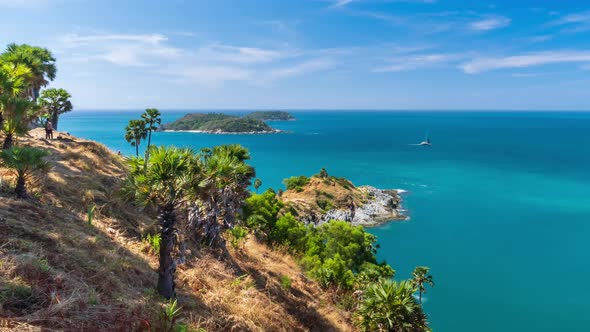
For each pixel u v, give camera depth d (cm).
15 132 1952
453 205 12219
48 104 4778
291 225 4109
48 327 748
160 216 1261
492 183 15712
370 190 12688
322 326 2155
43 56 4409
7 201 1338
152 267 1503
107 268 1188
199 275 1711
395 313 2386
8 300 782
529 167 19862
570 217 10919
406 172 18325
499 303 6044
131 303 1018
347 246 4869
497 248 8531
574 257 7994
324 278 3181
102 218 1755
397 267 7500
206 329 1188
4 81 2322
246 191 2483
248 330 1411
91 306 898
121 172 2720
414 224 10231
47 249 1101
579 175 17488
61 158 2388
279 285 2367
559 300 6134
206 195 1895
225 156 2120
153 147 1234
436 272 7244
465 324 5400
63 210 1578
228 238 2789
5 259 910
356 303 3022
